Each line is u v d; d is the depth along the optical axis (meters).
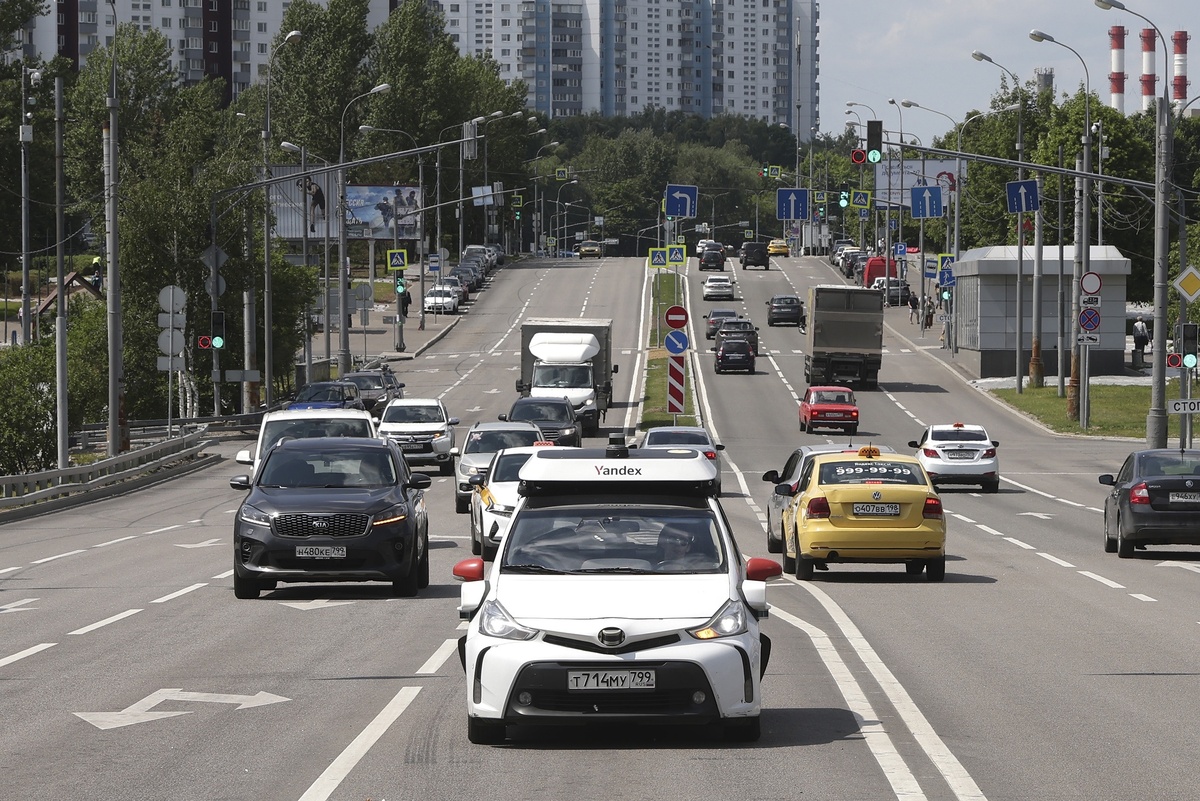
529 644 18.58
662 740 19.72
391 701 22.80
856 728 20.56
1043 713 21.67
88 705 22.81
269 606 35.00
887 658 27.00
